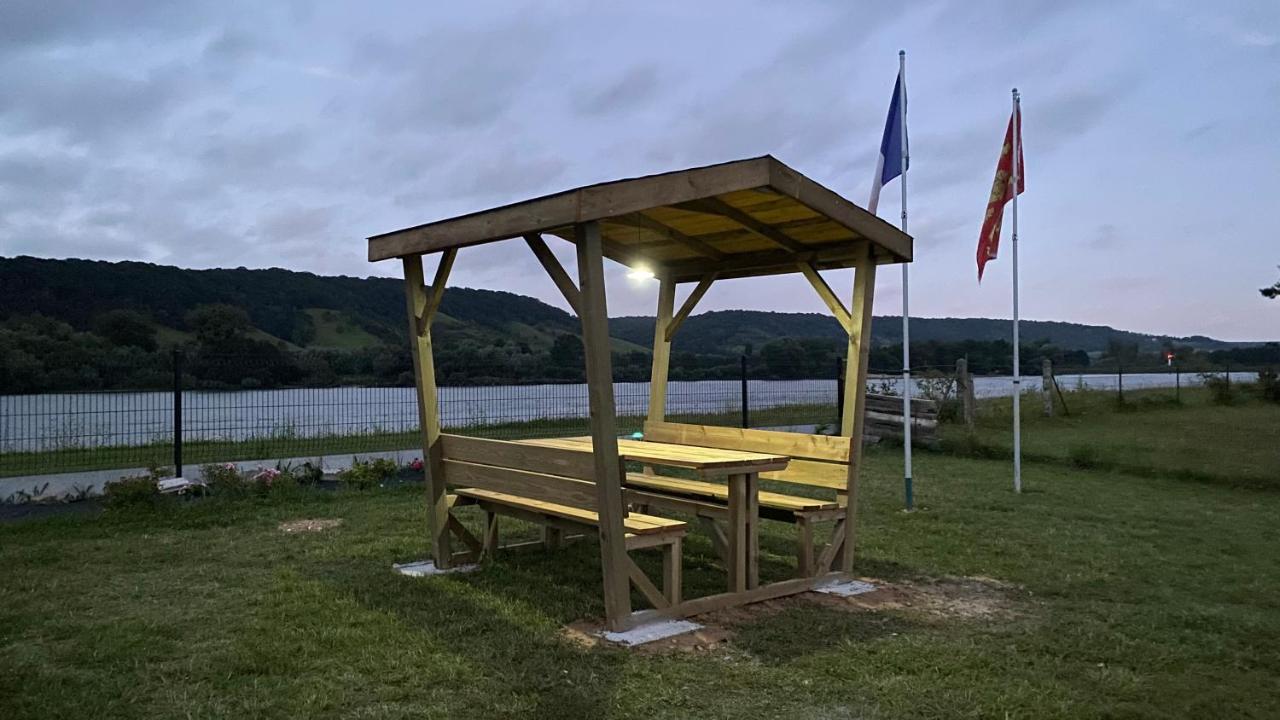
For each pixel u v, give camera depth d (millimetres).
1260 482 9891
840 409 14883
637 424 13789
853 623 4680
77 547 6520
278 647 4074
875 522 7750
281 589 5191
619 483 4434
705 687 3660
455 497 6035
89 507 8445
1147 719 3393
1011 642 4336
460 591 5195
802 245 6180
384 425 12469
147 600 5012
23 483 9188
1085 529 7426
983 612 4961
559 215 4273
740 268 6727
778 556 6637
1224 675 3906
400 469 10523
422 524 7539
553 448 4840
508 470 5211
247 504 8312
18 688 3559
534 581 5449
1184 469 10773
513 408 13383
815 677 3809
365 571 5750
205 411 10859
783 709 3434
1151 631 4547
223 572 5715
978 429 15367
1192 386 23281
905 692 3615
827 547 5676
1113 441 13836
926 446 13555
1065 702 3510
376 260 5949
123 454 10625
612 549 4398
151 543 6699
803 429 15016
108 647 4074
